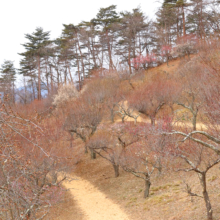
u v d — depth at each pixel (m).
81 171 24.02
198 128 19.33
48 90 59.56
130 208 14.77
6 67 60.31
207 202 9.76
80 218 14.53
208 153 10.45
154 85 27.19
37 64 60.34
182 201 13.12
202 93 11.23
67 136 25.78
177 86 24.14
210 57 9.77
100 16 57.94
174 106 28.38
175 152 9.77
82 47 59.59
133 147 18.73
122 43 57.06
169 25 55.47
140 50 56.94
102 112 28.86
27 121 4.45
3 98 4.66
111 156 20.70
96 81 38.97
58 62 62.03
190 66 26.52
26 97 51.41
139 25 54.97
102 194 18.30
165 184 16.03
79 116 26.14
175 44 48.75
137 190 17.22
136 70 46.50
